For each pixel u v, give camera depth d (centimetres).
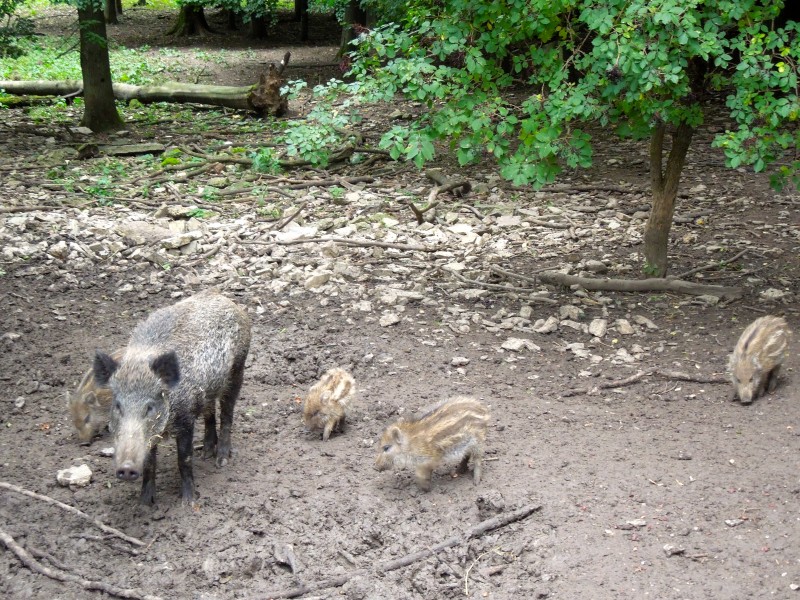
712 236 838
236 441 540
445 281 749
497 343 648
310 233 836
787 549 446
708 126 1291
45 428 548
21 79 1789
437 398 577
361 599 433
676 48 586
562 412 562
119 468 427
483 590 435
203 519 478
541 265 782
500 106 642
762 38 593
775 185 625
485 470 508
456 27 639
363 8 1581
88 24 1302
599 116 616
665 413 559
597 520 468
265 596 436
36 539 464
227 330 498
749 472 499
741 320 672
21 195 952
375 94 685
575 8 650
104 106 1345
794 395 569
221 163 1112
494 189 1013
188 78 1908
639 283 721
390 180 1057
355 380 598
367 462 520
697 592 425
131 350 466
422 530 470
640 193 989
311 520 477
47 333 656
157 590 441
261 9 2455
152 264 777
